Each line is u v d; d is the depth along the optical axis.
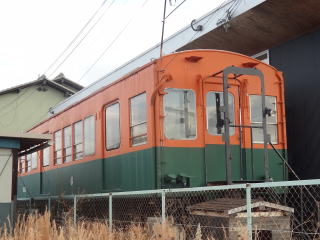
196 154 8.79
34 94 31.27
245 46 12.28
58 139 14.10
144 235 6.91
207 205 6.68
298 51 11.26
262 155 9.45
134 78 9.42
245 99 9.39
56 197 11.62
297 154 11.23
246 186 5.30
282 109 9.80
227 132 8.12
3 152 8.76
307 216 8.49
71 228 7.25
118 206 9.83
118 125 10.06
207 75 9.13
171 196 8.12
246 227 5.38
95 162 11.09
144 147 8.83
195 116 8.89
